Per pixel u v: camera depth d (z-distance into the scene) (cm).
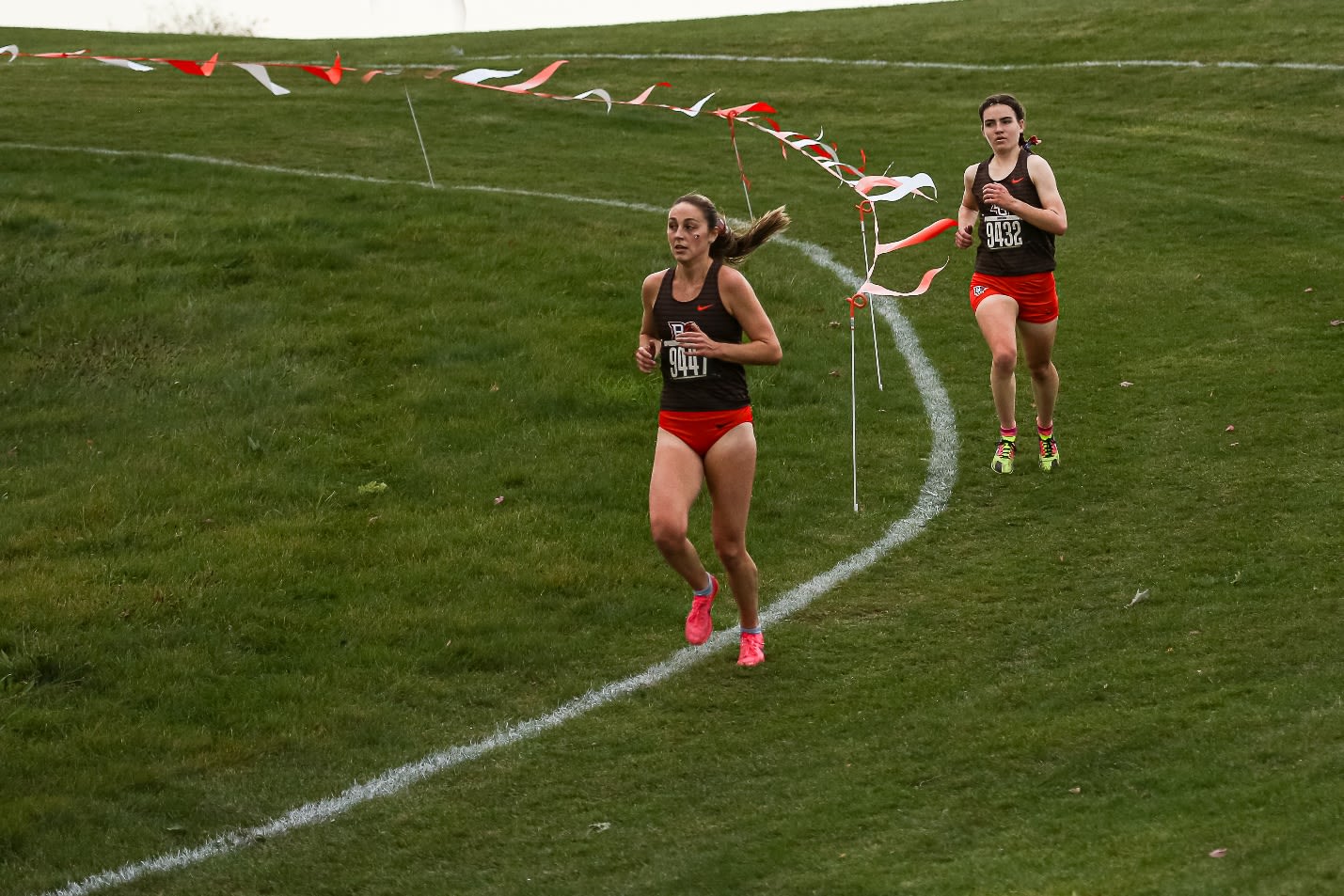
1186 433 1930
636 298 2658
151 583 1631
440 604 1591
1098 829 985
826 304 2639
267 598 1602
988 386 2234
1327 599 1376
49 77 4972
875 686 1344
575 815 1153
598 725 1319
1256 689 1191
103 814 1183
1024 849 974
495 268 2825
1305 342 2244
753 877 1000
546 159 3809
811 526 1773
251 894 1066
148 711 1367
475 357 2395
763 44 5409
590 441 2069
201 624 1536
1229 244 2867
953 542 1695
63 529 1795
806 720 1285
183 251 2853
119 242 2903
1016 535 1692
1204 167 3475
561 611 1570
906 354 2402
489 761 1263
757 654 1412
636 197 3419
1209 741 1100
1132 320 2458
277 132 4038
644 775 1212
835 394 2220
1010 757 1141
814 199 3409
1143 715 1171
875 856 1007
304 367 2353
